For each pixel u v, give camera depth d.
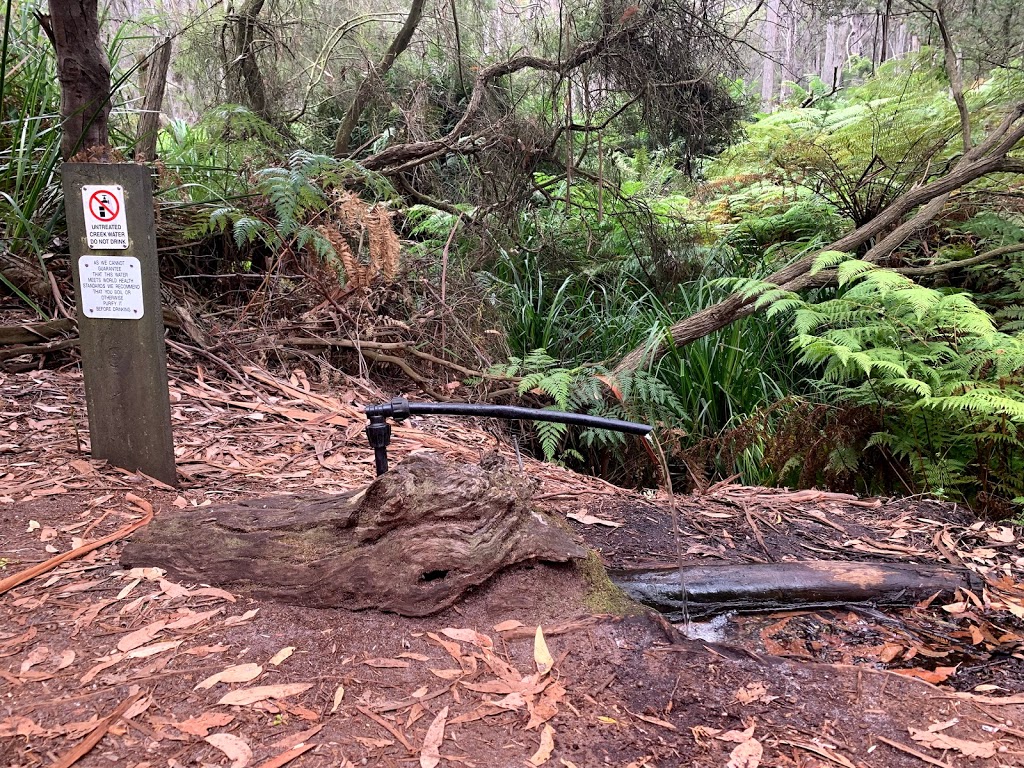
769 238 7.77
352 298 5.22
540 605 2.21
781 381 5.75
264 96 7.23
